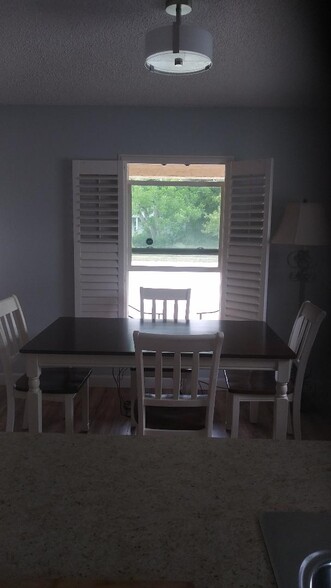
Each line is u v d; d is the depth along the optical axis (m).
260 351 2.46
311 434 3.20
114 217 3.88
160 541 0.78
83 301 4.00
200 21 2.21
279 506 0.88
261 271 3.70
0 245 4.04
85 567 0.72
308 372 3.84
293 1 1.99
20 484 0.95
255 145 3.86
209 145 3.87
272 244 3.91
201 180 4.22
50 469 1.01
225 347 2.53
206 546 0.77
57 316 4.11
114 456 1.07
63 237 4.01
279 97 3.50
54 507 0.87
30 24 2.25
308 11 2.09
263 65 2.79
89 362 2.48
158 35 2.10
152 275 4.99
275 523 0.82
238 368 2.48
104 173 3.85
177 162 3.89
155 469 1.01
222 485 0.95
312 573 0.71
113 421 3.43
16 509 0.86
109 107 3.85
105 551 0.75
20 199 3.98
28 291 4.09
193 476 0.98
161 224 4.25
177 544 0.77
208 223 4.27
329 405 3.58
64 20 2.21
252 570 0.72
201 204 4.25
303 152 3.84
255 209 3.74
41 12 2.13
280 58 2.67
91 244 3.92
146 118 3.86
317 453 1.09
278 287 3.98
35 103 3.78
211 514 0.85
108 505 0.88
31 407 2.52
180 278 4.95
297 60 2.70
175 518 0.84
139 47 2.54
